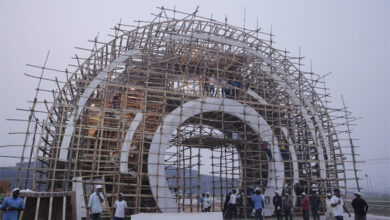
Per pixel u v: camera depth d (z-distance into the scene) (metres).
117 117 21.08
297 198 21.97
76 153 17.77
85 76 21.23
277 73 24.75
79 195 16.61
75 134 18.17
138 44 21.91
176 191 21.52
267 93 25.70
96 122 21.38
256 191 16.92
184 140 22.58
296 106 24.58
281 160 22.50
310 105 25.02
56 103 18.30
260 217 16.39
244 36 24.36
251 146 25.03
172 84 22.62
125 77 21.06
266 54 25.44
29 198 14.24
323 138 24.31
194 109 20.84
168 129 19.88
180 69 22.81
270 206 21.39
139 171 18.55
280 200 17.73
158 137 19.45
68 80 19.06
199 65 24.34
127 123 21.50
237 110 22.12
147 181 20.97
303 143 25.06
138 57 21.45
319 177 23.48
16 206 10.75
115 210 12.80
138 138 21.11
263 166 24.00
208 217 14.84
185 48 22.78
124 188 20.52
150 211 19.67
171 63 23.09
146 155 21.56
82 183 17.22
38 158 17.00
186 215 14.55
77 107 18.42
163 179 18.88
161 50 22.56
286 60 25.16
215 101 21.64
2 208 10.60
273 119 23.88
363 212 13.18
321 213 22.22
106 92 19.45
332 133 25.05
